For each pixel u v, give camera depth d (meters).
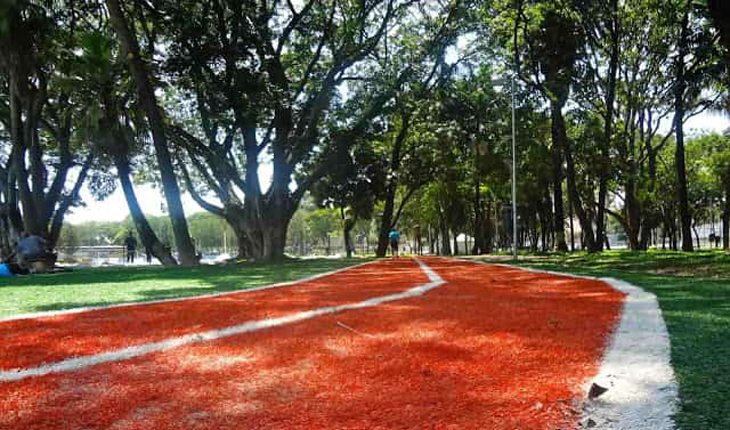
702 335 5.59
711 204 68.19
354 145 31.77
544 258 27.20
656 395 3.61
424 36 30.45
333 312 7.76
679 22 28.36
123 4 23.38
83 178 34.16
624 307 7.75
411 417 3.33
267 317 7.48
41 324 7.24
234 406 3.63
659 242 87.56
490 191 51.81
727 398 3.54
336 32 29.20
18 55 21.09
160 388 4.07
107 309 8.75
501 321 6.63
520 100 30.38
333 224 92.88
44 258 21.52
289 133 27.52
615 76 29.50
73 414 3.53
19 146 23.27
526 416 3.31
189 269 20.75
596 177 32.66
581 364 4.46
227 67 24.03
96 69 21.91
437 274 15.65
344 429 3.17
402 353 4.98
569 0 26.75
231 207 29.30
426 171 40.03
